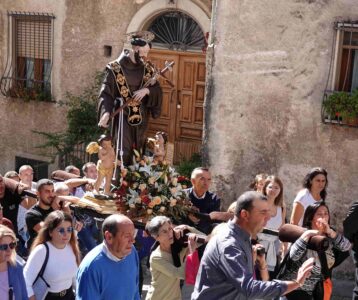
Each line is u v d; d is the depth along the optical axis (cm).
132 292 502
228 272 439
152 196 708
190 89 1312
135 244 722
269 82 1030
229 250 446
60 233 586
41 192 719
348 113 968
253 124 1048
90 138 1322
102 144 705
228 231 458
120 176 715
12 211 820
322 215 634
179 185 727
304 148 1020
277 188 767
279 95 1027
